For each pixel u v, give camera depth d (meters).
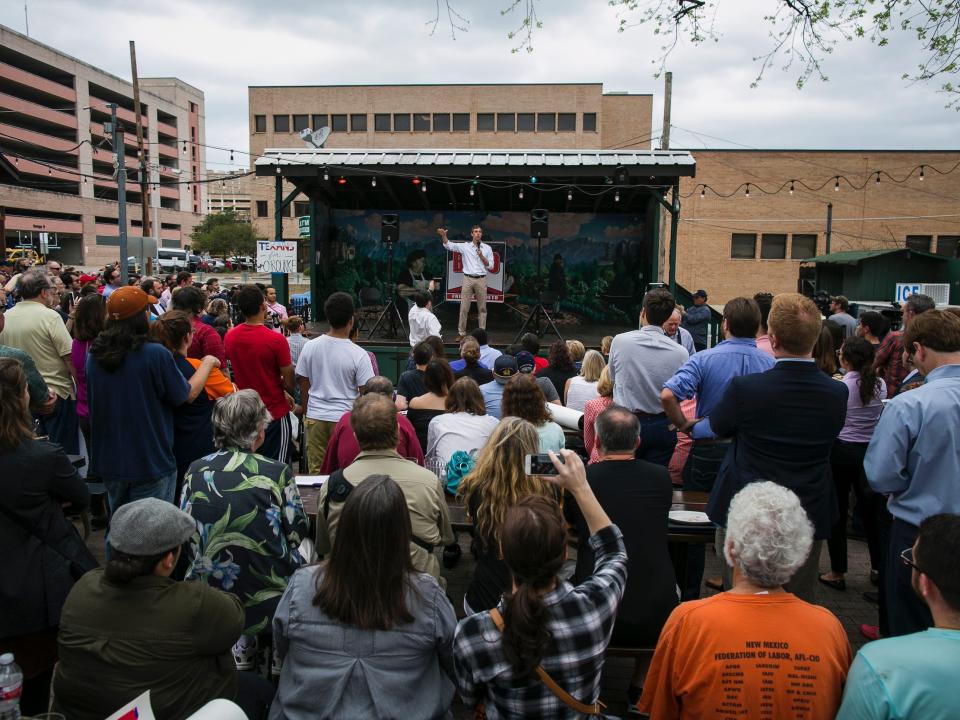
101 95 73.12
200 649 2.26
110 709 2.18
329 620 2.19
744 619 1.93
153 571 2.28
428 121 55.00
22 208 62.56
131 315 3.81
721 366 3.68
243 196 120.69
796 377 3.02
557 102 54.34
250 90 55.06
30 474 2.77
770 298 4.77
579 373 6.65
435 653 2.30
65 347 5.33
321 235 14.61
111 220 74.62
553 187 12.70
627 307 15.16
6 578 2.72
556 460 2.37
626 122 54.81
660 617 2.95
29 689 2.92
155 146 79.81
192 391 4.17
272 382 5.14
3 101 59.69
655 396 4.30
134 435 3.83
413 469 3.10
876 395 4.52
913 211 33.41
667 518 3.06
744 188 33.62
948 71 6.52
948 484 2.83
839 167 33.28
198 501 2.90
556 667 2.02
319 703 2.17
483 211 15.14
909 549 2.65
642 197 14.12
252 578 2.90
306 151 11.98
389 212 15.12
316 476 4.28
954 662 1.69
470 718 3.37
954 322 2.97
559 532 2.00
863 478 4.57
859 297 19.98
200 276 46.66
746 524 1.96
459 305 15.05
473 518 3.07
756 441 3.06
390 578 2.17
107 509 5.52
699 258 34.03
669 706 2.05
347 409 5.23
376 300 13.88
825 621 1.95
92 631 2.21
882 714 1.70
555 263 15.17
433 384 5.02
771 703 1.89
